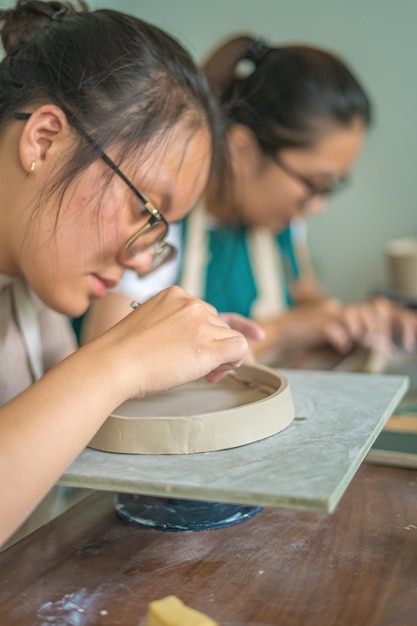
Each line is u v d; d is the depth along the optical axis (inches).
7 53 33.6
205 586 23.2
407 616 21.2
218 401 31.2
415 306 72.0
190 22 100.3
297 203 59.9
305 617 21.3
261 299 68.5
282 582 23.3
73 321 57.1
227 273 66.1
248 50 57.5
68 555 25.6
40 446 22.6
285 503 21.0
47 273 31.7
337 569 24.0
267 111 56.1
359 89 57.6
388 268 82.7
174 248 38.4
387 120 96.4
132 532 27.2
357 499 29.5
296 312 67.4
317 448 25.2
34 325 37.4
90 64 30.9
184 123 31.8
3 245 32.5
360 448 25.1
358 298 100.3
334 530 26.8
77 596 22.9
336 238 100.5
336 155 57.5
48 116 30.2
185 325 26.7
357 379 35.2
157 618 19.1
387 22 94.4
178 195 32.5
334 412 29.6
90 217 30.6
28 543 26.5
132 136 30.4
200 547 25.9
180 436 25.1
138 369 25.1
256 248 68.2
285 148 56.6
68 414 23.3
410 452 33.0
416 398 43.1
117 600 22.6
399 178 97.2
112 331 26.5
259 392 32.0
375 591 22.6
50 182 30.3
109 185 30.5
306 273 82.0
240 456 24.7
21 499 22.4
